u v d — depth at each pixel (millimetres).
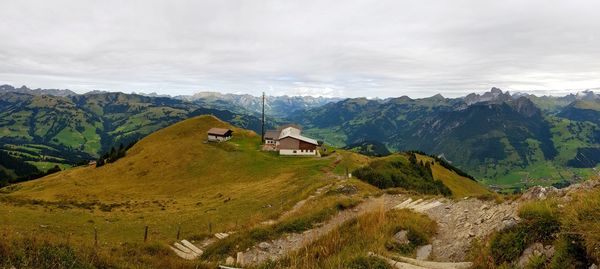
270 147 119562
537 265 9242
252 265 15773
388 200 31031
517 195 17922
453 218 19016
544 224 10562
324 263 13133
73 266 12219
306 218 26547
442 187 98812
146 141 141250
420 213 20562
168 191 88062
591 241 8320
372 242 15242
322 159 99750
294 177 77500
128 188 92625
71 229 42062
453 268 11562
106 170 111812
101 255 14414
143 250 23016
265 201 56438
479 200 20734
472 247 13477
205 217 49719
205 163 106875
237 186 80500
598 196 9891
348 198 33219
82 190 90250
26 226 40281
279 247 22297
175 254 24297
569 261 8602
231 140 131875
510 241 11062
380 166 86438
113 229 43562
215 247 23781
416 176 91625
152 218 52031
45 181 108188
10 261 11180
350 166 88250
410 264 11836
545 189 15953
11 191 100938
